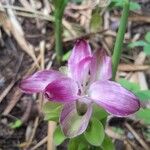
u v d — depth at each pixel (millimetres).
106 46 289
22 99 258
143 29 304
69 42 287
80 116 170
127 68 279
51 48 284
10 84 264
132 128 250
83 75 168
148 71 278
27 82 170
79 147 192
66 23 297
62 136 183
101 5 233
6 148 240
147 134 248
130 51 290
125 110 160
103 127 179
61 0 240
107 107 161
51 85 159
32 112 252
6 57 278
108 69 169
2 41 284
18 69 272
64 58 268
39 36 290
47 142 240
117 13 306
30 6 302
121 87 161
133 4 260
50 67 275
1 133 244
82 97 165
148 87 271
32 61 277
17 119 250
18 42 284
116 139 245
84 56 171
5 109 254
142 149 244
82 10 305
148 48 255
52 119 182
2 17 293
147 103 247
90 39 291
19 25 292
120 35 189
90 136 174
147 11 313
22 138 244
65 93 162
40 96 256
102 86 163
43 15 298
